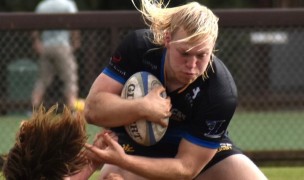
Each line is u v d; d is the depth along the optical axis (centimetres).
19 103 3066
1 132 2962
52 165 1189
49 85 3027
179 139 1541
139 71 1521
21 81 3067
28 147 1188
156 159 1472
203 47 1399
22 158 1186
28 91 3067
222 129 1526
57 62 2936
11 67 3027
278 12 2547
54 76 2995
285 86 3075
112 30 2542
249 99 3042
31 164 1185
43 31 2741
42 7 3622
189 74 1414
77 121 1211
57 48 2917
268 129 3103
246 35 2839
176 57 1414
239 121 3109
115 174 1514
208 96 1493
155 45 1498
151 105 1473
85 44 2719
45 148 1188
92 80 2764
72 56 2866
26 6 5669
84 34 2705
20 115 3066
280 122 3116
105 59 2652
